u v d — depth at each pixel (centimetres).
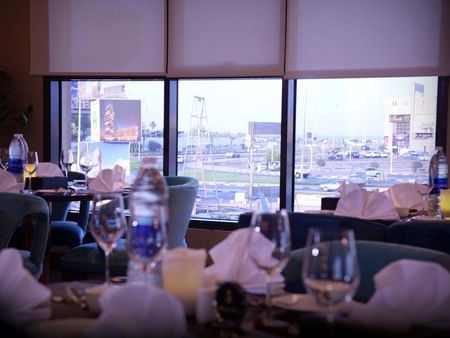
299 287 150
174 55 475
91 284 138
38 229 280
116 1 490
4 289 104
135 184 121
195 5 466
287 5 439
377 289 105
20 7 527
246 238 126
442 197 267
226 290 107
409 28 410
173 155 509
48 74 516
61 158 405
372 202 277
